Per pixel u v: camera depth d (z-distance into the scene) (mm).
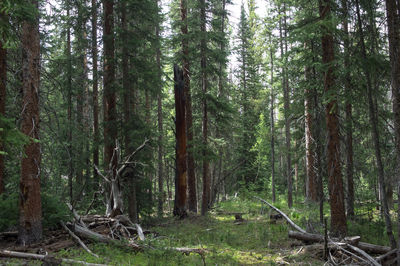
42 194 10789
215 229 14164
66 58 17672
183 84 18141
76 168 16125
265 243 11281
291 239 11539
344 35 11211
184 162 17859
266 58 24531
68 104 16672
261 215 17594
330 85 11148
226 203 25734
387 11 7805
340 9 10820
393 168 9977
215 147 23156
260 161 29266
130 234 11031
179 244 11047
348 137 13273
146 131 15188
